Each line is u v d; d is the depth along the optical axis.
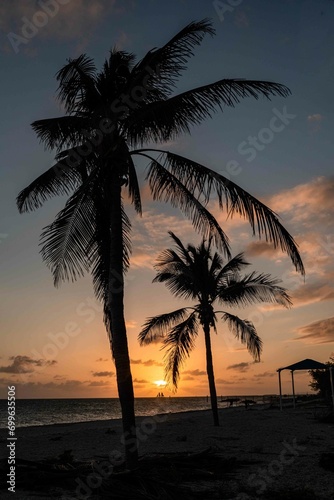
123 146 11.38
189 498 8.61
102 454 15.27
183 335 22.80
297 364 36.31
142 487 9.02
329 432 20.27
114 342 10.58
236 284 22.44
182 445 16.72
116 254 10.99
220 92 10.45
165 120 10.82
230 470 11.46
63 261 11.31
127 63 12.12
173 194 11.91
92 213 11.59
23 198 12.15
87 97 11.69
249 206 10.57
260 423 24.70
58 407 135.25
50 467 10.77
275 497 8.73
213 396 23.69
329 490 9.28
